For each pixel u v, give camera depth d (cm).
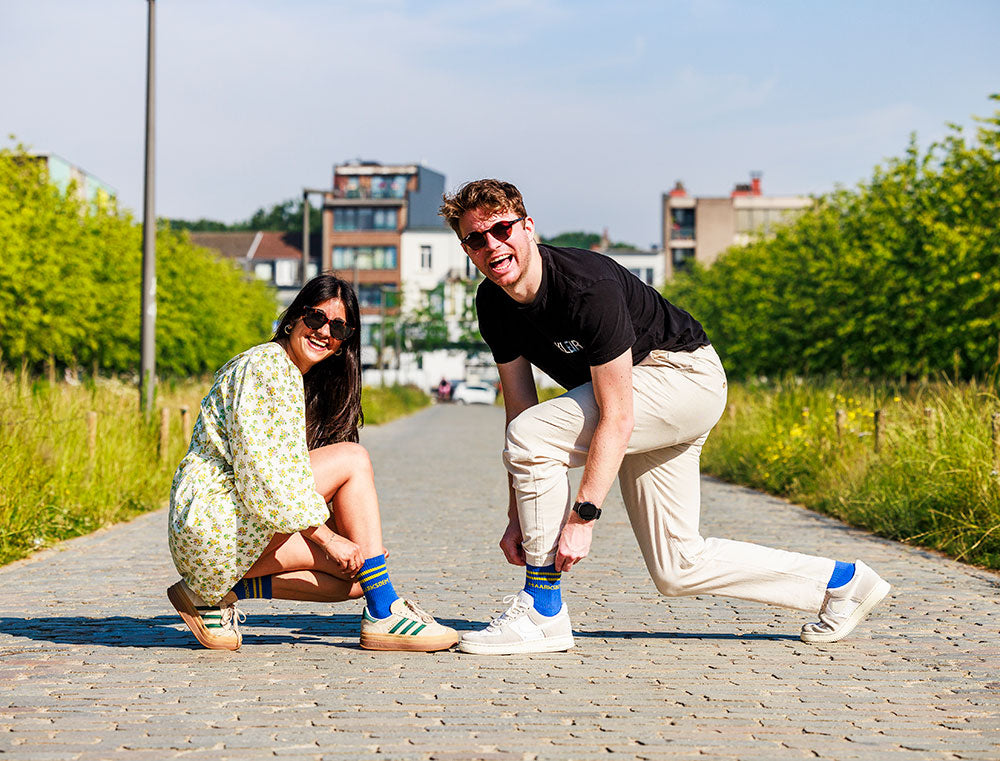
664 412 469
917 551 854
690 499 493
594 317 449
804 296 3122
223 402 469
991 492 864
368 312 8819
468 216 450
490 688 432
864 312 2527
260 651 497
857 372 2645
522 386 508
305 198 8350
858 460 1194
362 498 489
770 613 597
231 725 382
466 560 810
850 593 510
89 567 770
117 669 462
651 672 459
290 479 459
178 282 3759
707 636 534
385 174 9125
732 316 3931
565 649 497
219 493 468
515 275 451
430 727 380
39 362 2692
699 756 348
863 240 2719
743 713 397
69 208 2778
